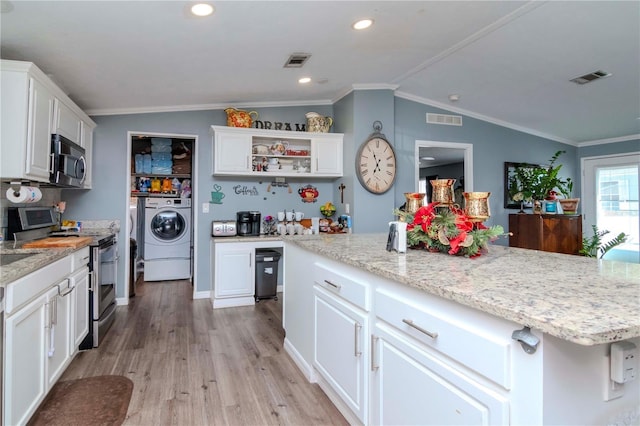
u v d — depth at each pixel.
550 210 4.99
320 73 3.80
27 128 2.41
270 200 4.86
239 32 2.60
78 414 2.06
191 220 5.86
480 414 1.07
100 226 4.21
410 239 2.04
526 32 2.93
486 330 1.08
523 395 0.96
